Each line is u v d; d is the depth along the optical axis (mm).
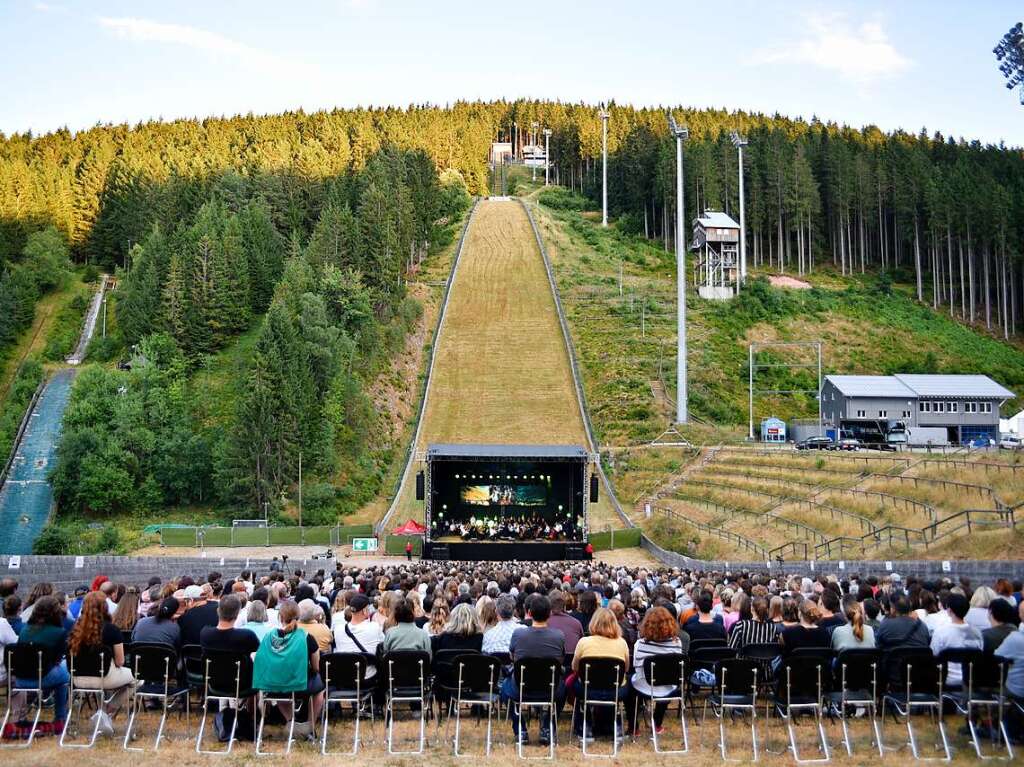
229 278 127812
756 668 16703
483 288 147375
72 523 89750
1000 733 17328
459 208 198500
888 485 63094
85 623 16797
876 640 17734
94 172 182375
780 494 72438
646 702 19125
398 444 102562
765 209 179000
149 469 96750
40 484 98062
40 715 18719
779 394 121438
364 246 131000
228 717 17406
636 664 17172
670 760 16250
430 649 17594
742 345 133000
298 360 98250
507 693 16859
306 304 108875
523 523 67500
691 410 111188
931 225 163500
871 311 149750
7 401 118125
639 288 150750
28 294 144000
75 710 19078
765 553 60844
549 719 17188
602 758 16328
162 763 15734
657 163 184875
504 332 129750
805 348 132625
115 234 165125
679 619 22359
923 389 107312
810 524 62562
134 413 98625
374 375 113000
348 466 96188
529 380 115312
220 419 105375
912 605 20484
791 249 187125
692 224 159000
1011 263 155625
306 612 17844
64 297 150250
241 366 115125
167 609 18328
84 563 52625
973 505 52781
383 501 91688
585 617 21281
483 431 102625
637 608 23656
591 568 39438
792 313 144375
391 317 127688
